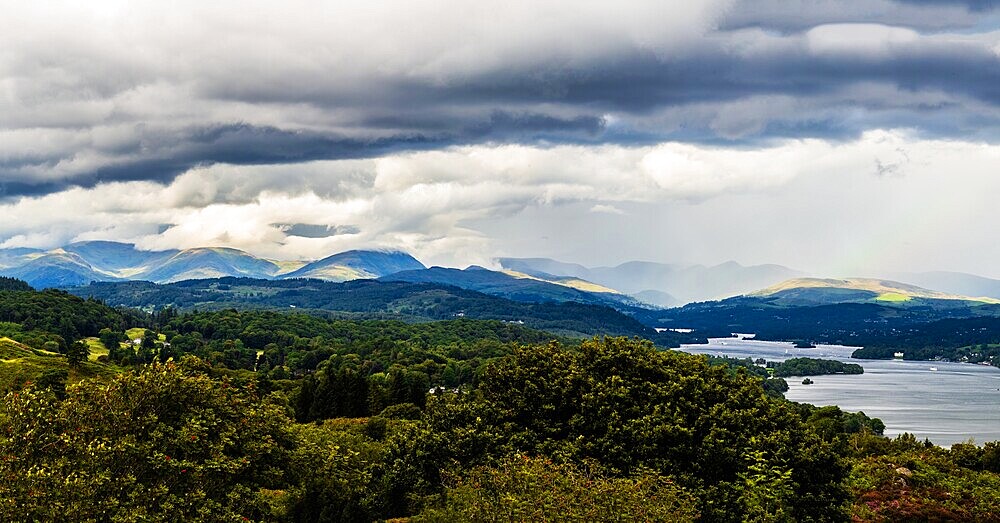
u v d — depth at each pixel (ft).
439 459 141.69
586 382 142.82
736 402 137.59
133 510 85.51
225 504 101.14
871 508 141.49
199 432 99.30
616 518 87.30
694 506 110.11
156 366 106.01
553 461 124.47
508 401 149.69
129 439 93.66
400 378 347.15
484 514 96.02
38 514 83.05
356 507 135.13
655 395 137.90
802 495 123.13
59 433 95.25
